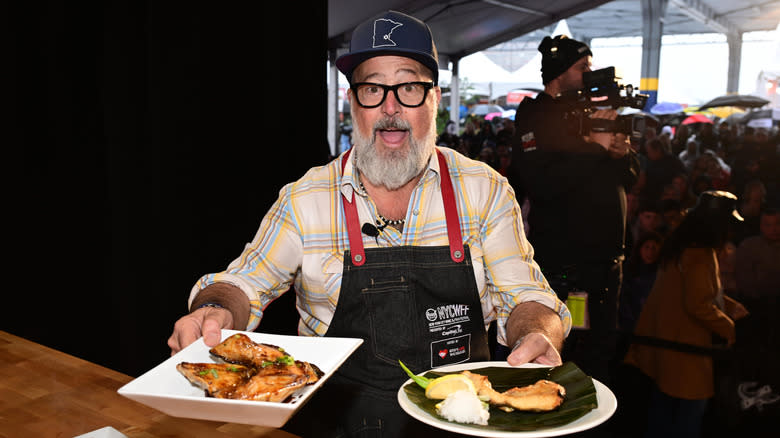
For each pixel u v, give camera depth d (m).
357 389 1.21
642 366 2.41
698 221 2.26
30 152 3.21
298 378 0.80
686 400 2.29
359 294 1.23
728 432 2.23
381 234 1.27
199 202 2.63
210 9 2.50
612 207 2.17
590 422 0.80
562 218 2.19
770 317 2.26
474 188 1.31
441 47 3.18
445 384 0.89
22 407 0.98
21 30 3.09
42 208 3.24
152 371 0.88
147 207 2.82
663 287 2.38
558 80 2.20
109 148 2.84
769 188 2.41
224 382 0.83
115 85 2.76
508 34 3.08
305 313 1.35
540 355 1.06
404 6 2.89
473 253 1.28
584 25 2.96
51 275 3.27
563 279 2.22
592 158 2.14
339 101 3.38
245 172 2.56
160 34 2.57
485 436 0.77
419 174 1.28
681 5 2.71
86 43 2.94
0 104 3.23
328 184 1.30
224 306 1.13
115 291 2.96
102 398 1.01
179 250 2.68
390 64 1.20
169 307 2.73
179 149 2.62
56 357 1.20
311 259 1.28
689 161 2.63
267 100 2.48
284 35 2.44
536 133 2.21
